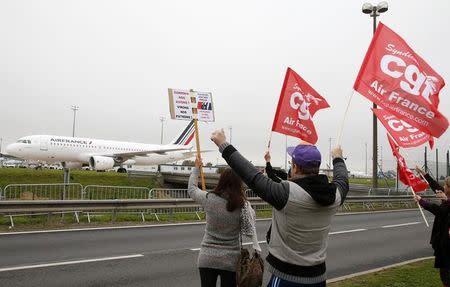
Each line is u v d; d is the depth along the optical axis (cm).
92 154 4088
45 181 3055
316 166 322
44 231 1215
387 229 1576
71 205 1362
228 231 408
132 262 850
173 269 800
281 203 305
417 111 575
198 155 457
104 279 711
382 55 579
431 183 595
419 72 579
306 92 701
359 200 2453
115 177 3534
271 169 475
